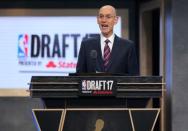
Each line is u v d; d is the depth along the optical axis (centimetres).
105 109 495
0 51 1138
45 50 1137
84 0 1145
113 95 489
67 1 1143
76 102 499
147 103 501
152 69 1171
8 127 1127
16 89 1134
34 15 1141
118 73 522
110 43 552
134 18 1166
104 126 495
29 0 1141
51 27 1140
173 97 1007
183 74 1012
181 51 1014
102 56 550
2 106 1129
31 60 1135
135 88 491
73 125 494
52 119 491
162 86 492
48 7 1143
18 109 1127
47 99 500
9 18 1140
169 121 1016
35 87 491
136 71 552
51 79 491
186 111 1007
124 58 547
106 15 547
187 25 1016
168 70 1032
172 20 1017
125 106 499
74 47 1139
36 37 1140
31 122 1127
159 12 1114
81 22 1143
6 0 1140
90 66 550
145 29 1170
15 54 1138
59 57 1135
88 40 562
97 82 489
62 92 490
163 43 1058
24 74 1135
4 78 1134
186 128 1006
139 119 491
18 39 1140
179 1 1017
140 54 1170
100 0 1149
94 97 497
